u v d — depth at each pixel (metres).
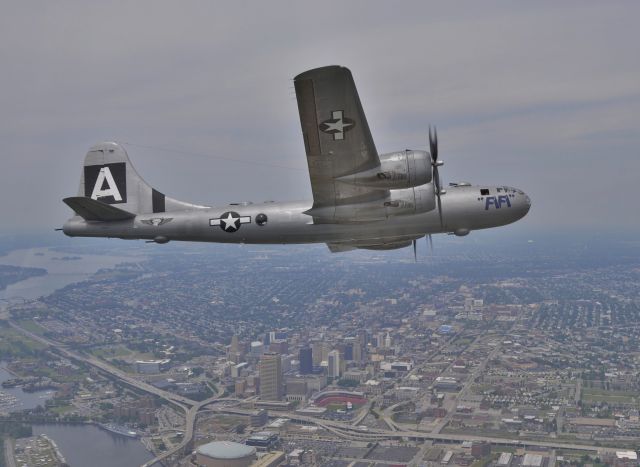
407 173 29.20
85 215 36.56
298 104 26.94
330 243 36.19
